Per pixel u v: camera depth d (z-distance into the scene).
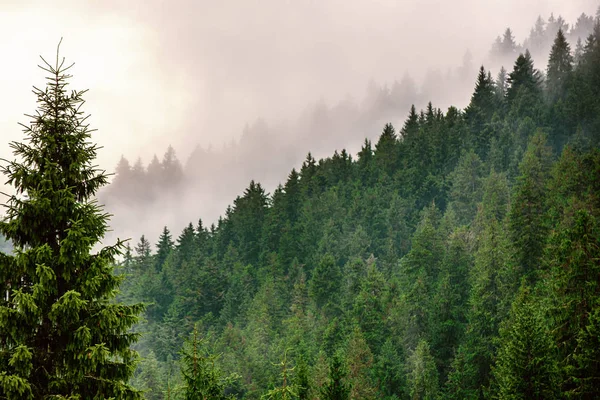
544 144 105.62
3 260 10.01
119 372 11.11
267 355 58.41
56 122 10.95
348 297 64.81
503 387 23.02
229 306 91.81
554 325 25.62
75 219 11.02
